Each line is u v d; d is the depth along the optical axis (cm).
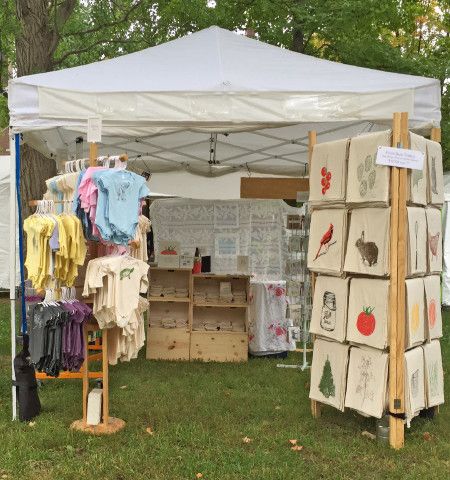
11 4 1030
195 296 762
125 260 439
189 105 475
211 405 543
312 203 504
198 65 539
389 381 440
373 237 441
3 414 510
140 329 486
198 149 839
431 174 476
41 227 427
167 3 1234
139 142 764
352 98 478
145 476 394
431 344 484
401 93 481
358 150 454
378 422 452
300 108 476
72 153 721
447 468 412
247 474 396
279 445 448
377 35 1293
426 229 468
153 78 507
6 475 394
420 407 461
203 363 730
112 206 419
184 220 873
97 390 483
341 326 468
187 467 403
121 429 475
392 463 419
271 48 613
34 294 549
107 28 1391
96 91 473
